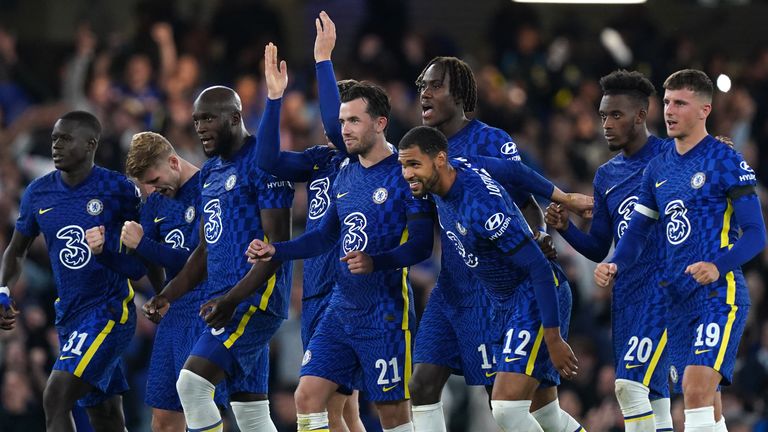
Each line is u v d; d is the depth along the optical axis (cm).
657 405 2880
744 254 2564
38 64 6025
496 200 2555
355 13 6562
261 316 2841
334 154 2881
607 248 2878
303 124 5172
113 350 2941
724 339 2592
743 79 6097
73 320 2956
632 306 2825
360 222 2738
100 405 3053
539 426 2664
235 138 2845
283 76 2780
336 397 2928
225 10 5975
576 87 5881
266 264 2712
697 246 2656
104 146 4816
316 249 2741
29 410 4019
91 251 2917
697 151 2684
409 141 2545
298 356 4222
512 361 2628
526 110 5559
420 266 4441
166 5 5853
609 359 4397
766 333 4231
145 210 3005
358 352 2778
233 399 2970
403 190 2714
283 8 6631
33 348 4091
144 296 4256
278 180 2817
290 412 4116
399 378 2770
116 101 5094
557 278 2731
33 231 2997
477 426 4212
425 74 2814
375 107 2727
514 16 6116
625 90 2850
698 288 2650
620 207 2856
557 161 5288
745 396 4178
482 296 2750
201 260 2877
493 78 5597
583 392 4194
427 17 6806
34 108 5253
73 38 6412
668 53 6041
